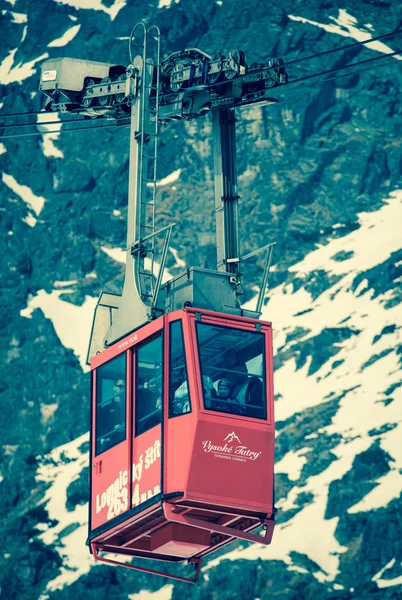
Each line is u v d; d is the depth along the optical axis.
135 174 50.53
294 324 148.38
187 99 52.59
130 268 48.78
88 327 159.50
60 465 143.75
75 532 132.50
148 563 124.81
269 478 44.09
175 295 47.47
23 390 152.50
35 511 136.50
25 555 129.50
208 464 43.25
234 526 45.84
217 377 43.84
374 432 131.25
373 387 137.50
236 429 43.56
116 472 45.91
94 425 47.38
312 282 153.62
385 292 149.88
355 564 118.00
